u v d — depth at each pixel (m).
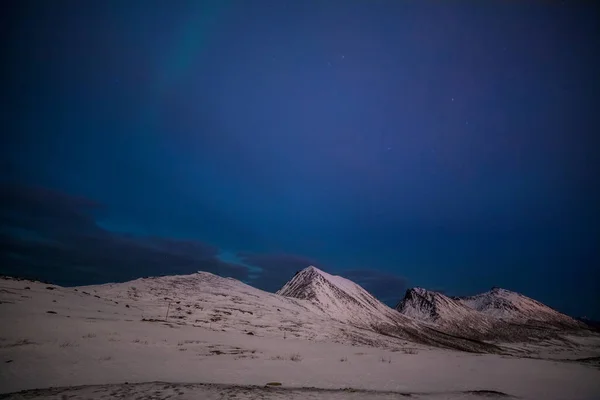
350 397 12.63
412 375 21.34
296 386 15.84
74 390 12.02
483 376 22.73
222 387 13.01
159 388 12.45
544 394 18.02
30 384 14.08
